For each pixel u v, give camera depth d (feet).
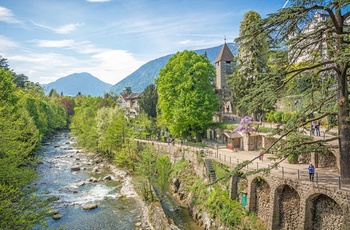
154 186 124.77
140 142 182.19
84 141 225.97
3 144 54.80
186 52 163.12
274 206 73.56
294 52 57.00
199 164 118.83
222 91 207.92
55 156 200.23
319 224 63.87
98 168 168.55
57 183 136.46
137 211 103.35
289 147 58.49
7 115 65.05
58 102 426.10
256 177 79.56
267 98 54.34
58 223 92.27
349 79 63.00
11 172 54.85
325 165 83.76
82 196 118.62
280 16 51.65
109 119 204.85
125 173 150.61
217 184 99.40
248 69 140.15
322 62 58.29
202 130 163.32
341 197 56.85
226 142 134.31
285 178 70.28
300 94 62.08
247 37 58.39
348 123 57.93
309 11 53.06
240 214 82.38
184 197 113.19
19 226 49.90
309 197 64.44
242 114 170.91
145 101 265.34
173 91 162.71
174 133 165.37
